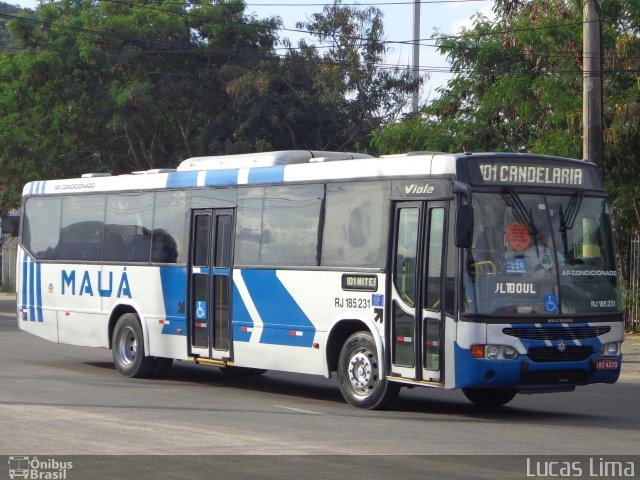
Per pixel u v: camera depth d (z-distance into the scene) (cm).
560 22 2559
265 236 1609
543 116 2536
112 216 1938
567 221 1376
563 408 1520
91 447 1101
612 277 1400
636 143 2398
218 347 1683
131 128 3647
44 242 2108
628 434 1236
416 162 1388
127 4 3803
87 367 2019
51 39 3825
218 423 1289
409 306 1370
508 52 2647
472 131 2653
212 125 3756
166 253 1798
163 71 3741
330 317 1486
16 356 2202
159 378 1869
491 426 1295
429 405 1530
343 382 1470
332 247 1495
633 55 2470
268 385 1786
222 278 1680
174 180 1800
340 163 1504
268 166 1628
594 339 1366
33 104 3903
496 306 1308
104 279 1938
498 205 1337
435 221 1352
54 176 3966
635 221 2619
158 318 1803
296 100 3719
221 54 3781
